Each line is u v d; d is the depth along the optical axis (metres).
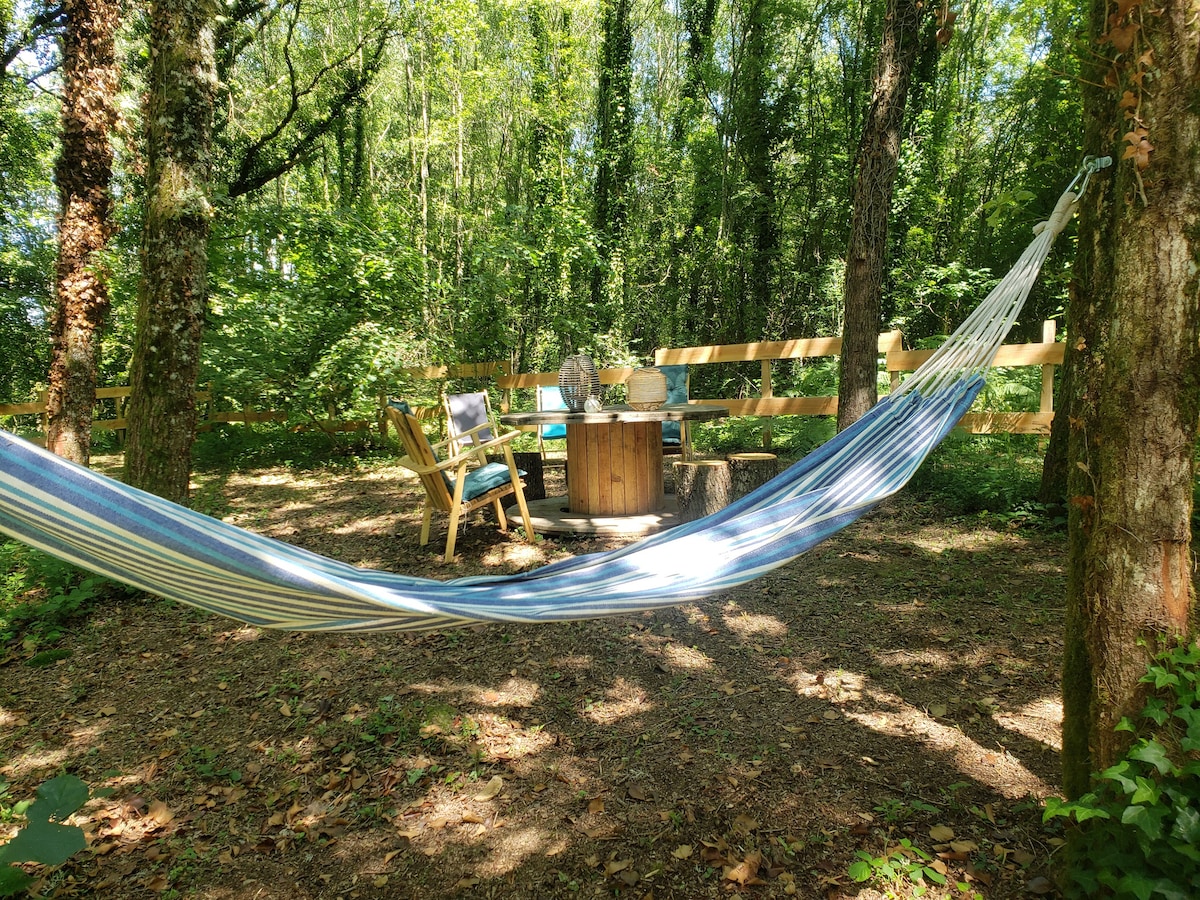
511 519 5.16
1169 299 1.41
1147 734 1.44
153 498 1.38
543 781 2.17
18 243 12.26
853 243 5.79
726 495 4.82
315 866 1.86
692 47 13.33
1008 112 12.80
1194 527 3.46
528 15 14.26
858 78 12.48
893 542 4.55
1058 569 3.84
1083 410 1.62
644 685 2.75
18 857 1.31
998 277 11.80
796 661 2.91
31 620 3.63
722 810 2.00
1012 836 1.83
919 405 2.44
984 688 2.61
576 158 14.85
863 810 1.97
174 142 4.52
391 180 17.50
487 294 9.78
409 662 3.03
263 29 11.33
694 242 14.02
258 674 2.98
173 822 2.06
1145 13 1.38
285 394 8.23
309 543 4.99
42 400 9.77
